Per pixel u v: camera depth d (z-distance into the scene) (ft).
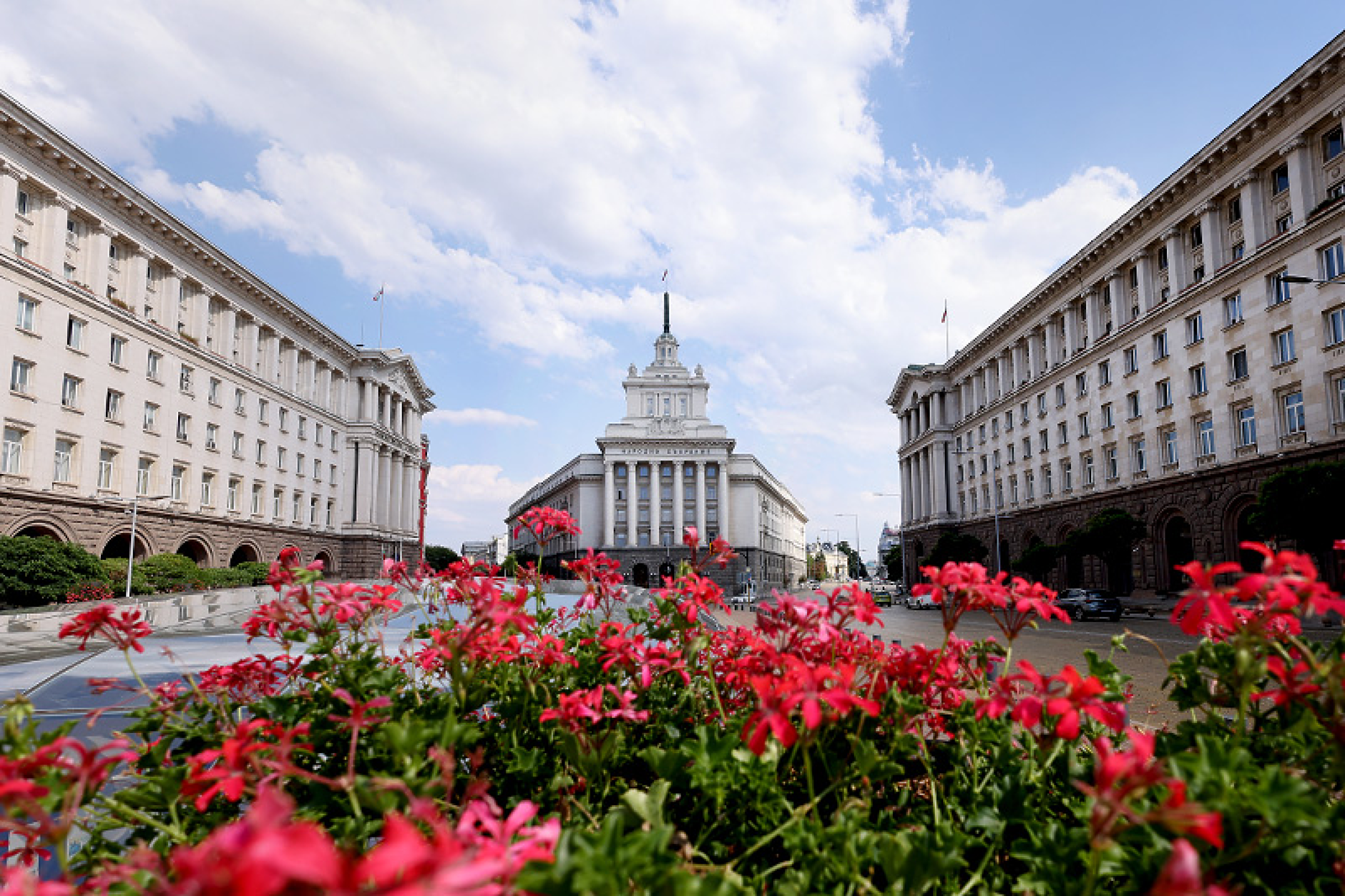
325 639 9.20
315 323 194.49
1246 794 5.39
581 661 10.99
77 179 114.42
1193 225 122.72
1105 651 67.15
